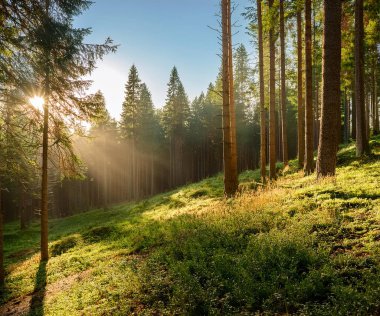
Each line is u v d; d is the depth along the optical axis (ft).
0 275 41.65
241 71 137.08
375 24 73.46
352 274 18.30
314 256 20.62
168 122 168.35
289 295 17.84
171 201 77.51
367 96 109.29
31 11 33.83
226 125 47.16
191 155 197.57
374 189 30.91
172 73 164.25
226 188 47.83
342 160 55.83
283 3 59.26
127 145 173.99
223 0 46.29
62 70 40.11
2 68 33.22
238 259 23.09
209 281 21.50
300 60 68.23
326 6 35.76
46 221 49.73
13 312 30.78
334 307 15.65
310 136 52.70
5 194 171.42
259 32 62.59
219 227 31.37
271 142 59.36
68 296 29.27
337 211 27.22
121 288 25.71
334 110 36.42
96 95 47.34
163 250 31.30
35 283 37.78
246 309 18.15
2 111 37.55
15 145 40.19
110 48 41.32
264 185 52.34
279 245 22.90
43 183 49.14
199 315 19.17
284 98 72.79
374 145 63.87
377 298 15.76
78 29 38.63
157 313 20.83
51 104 45.21
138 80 139.03
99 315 22.95
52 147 49.73
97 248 46.37
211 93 156.66
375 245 20.43
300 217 28.07
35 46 34.65
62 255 48.57
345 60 81.61
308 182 41.60
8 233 112.16
